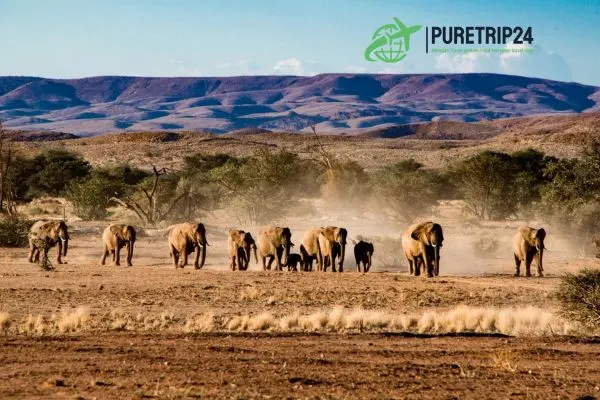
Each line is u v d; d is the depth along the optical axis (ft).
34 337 222.07
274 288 358.23
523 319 273.95
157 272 415.23
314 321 257.55
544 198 622.13
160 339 221.25
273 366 183.73
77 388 158.81
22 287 345.72
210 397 153.17
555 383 170.71
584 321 258.78
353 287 366.84
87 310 276.00
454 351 206.80
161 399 150.92
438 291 356.59
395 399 154.51
